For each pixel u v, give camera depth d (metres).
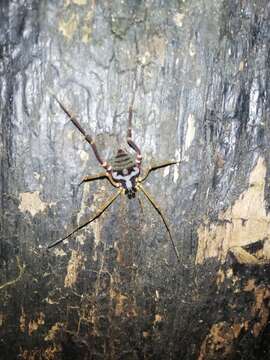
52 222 0.13
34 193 0.13
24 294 0.13
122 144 0.13
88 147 0.13
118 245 0.13
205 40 0.13
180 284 0.14
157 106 0.13
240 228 0.14
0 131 0.13
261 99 0.13
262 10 0.13
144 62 0.13
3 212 0.13
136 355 0.14
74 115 0.13
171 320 0.14
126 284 0.14
